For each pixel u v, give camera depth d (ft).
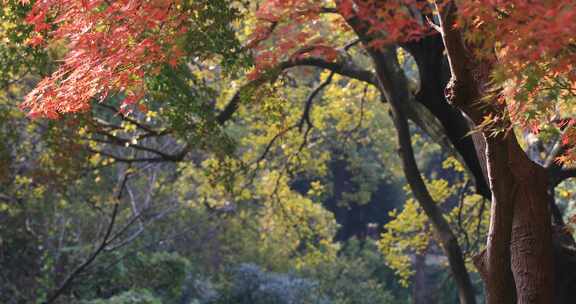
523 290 19.58
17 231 58.23
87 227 65.67
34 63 30.55
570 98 14.52
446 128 31.91
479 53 14.53
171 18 20.92
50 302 55.83
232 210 81.10
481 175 32.68
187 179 64.85
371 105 57.16
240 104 37.81
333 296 95.76
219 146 33.73
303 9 30.63
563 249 26.25
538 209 19.20
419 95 31.04
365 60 57.98
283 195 54.19
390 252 51.34
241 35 42.47
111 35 19.69
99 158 44.70
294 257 93.30
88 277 62.59
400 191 132.67
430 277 100.73
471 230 54.75
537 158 30.60
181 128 32.42
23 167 50.29
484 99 15.21
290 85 53.62
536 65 12.69
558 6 12.48
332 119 70.49
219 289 80.89
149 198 60.23
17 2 24.85
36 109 19.90
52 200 56.03
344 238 131.64
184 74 30.37
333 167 118.01
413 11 29.43
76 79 19.51
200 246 80.64
